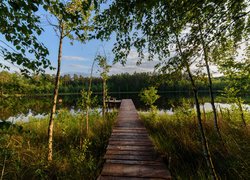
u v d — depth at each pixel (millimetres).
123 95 41812
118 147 4492
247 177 3238
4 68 1996
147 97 10609
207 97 23328
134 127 7027
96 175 3543
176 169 4016
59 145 5695
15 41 1933
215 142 4883
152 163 3434
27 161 3512
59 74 4176
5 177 2953
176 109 8789
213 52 2035
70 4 3646
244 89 4504
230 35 1854
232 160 3818
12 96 1975
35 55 2051
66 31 4086
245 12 1658
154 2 1534
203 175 3463
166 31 1936
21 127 1800
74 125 7688
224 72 4359
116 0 1720
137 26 1975
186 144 4980
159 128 7562
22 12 1805
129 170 3113
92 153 5352
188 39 1893
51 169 3615
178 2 1640
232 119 6309
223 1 1579
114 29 2107
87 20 3947
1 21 1741
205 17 1800
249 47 3344
